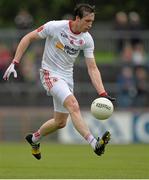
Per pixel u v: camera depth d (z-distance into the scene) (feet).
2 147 146.82
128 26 182.91
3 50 178.40
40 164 106.01
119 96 177.17
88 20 85.81
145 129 166.91
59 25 87.40
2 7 232.53
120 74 178.81
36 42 179.73
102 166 102.37
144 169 97.09
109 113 83.71
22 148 143.23
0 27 231.50
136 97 176.76
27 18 183.73
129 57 180.96
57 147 148.87
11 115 171.53
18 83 180.24
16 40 178.81
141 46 181.47
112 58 183.11
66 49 87.76
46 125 92.94
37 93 180.45
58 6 228.22
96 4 228.02
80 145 156.46
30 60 179.63
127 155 124.77
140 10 221.66
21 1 231.50
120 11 225.76
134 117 166.50
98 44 183.52
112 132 165.48
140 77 177.37
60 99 85.81
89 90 181.06
